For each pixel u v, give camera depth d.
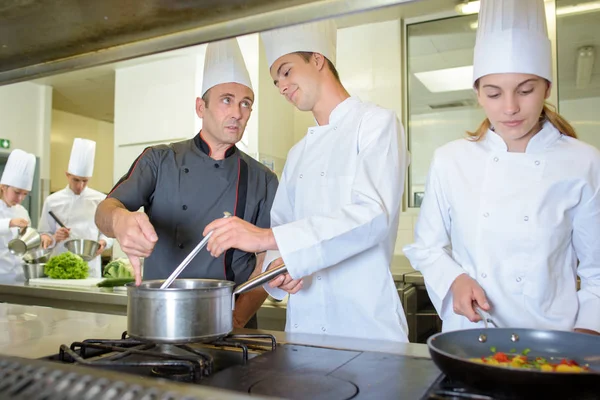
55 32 1.08
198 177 1.54
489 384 0.59
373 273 1.22
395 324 1.21
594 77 3.11
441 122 3.60
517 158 1.19
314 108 1.37
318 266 1.01
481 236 1.20
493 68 1.08
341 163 1.26
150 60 4.45
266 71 3.81
